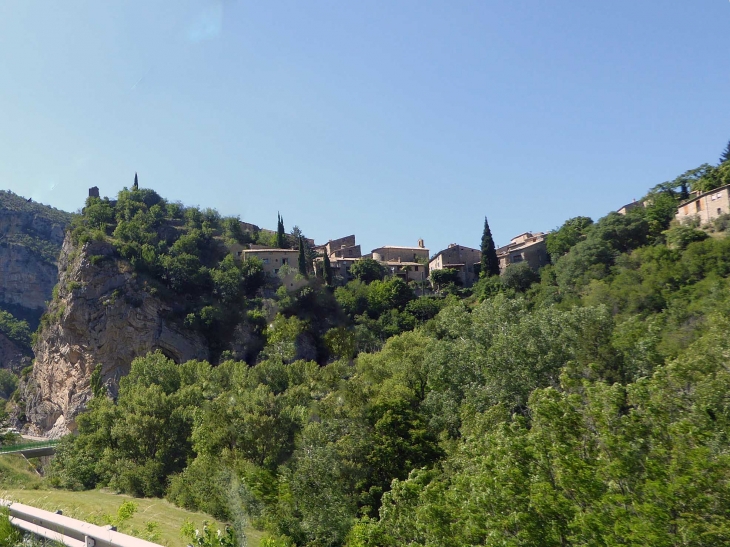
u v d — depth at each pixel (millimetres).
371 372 51750
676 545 15953
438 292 114375
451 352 40750
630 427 19469
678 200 95250
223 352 94312
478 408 35156
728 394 22984
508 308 42812
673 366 24750
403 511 23094
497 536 17938
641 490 17906
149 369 63844
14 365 156500
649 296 56219
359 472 32031
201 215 119875
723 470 17094
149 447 42219
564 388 26406
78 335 98125
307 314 101750
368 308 106188
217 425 36469
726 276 55969
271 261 112938
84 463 41500
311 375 56031
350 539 24875
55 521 10484
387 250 137000
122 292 98312
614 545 15742
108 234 112750
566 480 18391
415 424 34875
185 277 103812
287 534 24094
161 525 18859
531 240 122062
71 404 93312
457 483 21859
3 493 18031
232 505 23578
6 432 66188
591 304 59312
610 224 87562
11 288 187875
